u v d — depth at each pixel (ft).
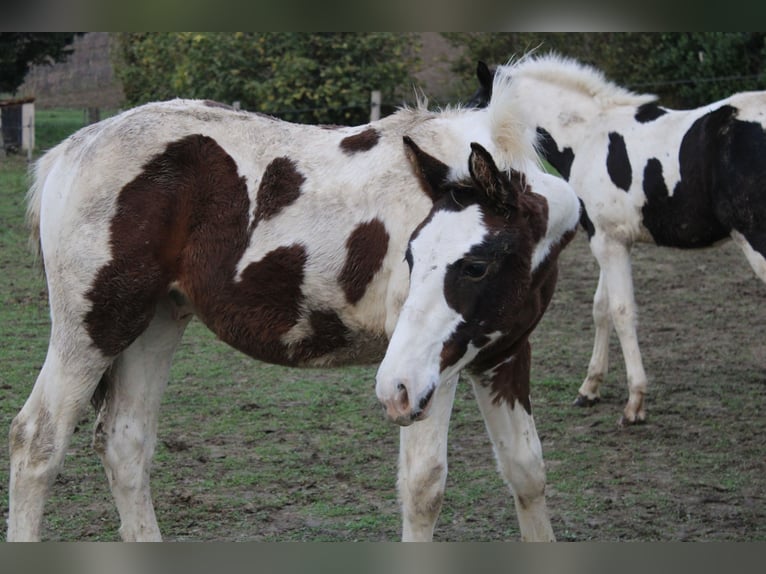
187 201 12.94
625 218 20.61
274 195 12.87
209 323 13.37
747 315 28.04
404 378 10.51
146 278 12.82
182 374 22.79
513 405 12.66
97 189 12.87
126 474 13.41
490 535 14.38
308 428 19.17
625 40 55.06
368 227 12.56
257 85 51.52
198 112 13.33
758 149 18.01
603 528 14.62
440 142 12.76
